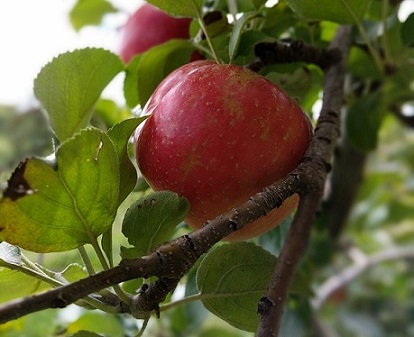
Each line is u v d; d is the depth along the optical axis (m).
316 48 0.44
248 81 0.35
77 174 0.32
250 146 0.34
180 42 0.43
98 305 0.34
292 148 0.35
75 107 0.40
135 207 0.34
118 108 0.59
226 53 0.41
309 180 0.35
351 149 0.62
